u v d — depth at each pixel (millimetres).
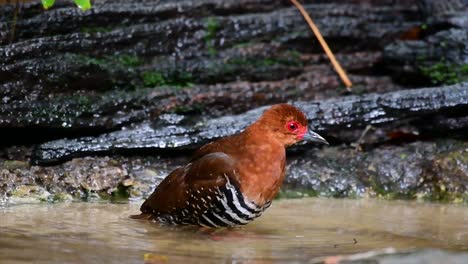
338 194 13164
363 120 13648
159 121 13609
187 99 14086
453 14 15711
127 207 11484
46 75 13023
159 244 9195
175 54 14852
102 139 12820
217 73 14875
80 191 11953
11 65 12680
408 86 15680
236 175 9875
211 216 10102
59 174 12031
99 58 13969
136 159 12883
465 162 13352
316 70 15703
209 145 10477
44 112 12750
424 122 13945
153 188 12328
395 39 16625
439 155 13555
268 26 15727
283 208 11961
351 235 10078
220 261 8438
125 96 13586
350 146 13922
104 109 13258
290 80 15242
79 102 13117
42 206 11203
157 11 14812
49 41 13297
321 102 13742
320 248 9258
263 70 15320
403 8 17078
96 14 14203
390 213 11773
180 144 12977
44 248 8578
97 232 9656
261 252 8969
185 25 14969
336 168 13484
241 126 13234
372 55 16297
